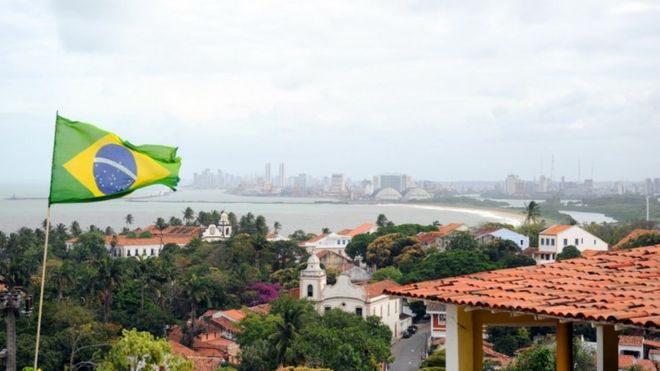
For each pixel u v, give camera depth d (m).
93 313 103.62
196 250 172.38
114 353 57.66
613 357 16.09
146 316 107.81
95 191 18.84
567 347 15.47
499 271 17.91
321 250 183.00
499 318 15.77
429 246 166.25
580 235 155.00
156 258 140.75
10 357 33.00
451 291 15.87
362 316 104.50
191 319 111.75
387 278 133.38
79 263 154.88
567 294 14.70
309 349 74.06
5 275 105.69
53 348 85.56
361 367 73.38
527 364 31.72
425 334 114.81
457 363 15.62
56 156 18.80
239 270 143.00
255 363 80.38
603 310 13.03
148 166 19.28
